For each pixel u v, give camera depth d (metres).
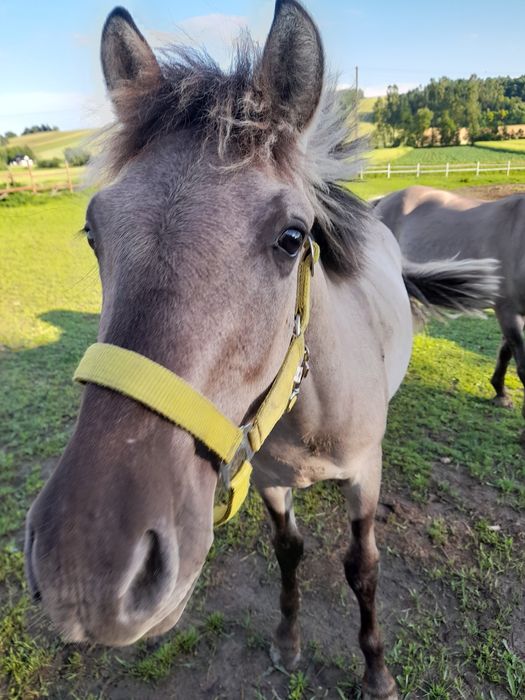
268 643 2.26
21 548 2.79
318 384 1.51
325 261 1.60
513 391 4.44
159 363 0.95
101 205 1.13
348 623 2.35
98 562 0.84
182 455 0.96
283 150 1.21
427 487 3.19
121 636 0.88
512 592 2.44
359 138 1.72
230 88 1.20
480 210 4.47
